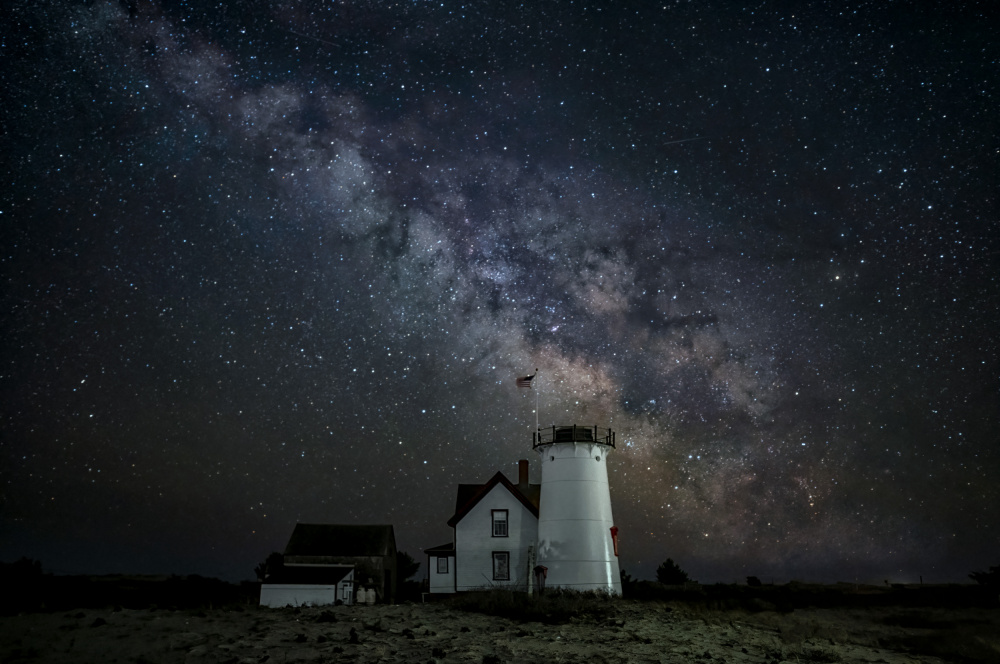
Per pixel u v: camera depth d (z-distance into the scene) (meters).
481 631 19.19
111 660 11.38
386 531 45.25
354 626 17.66
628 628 21.58
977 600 36.19
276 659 12.21
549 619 23.11
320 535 44.09
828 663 17.55
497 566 36.78
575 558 35.19
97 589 25.77
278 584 38.47
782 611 31.64
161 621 16.05
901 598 37.59
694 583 46.56
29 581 24.27
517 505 38.00
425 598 36.22
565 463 37.00
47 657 11.37
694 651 17.39
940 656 20.14
